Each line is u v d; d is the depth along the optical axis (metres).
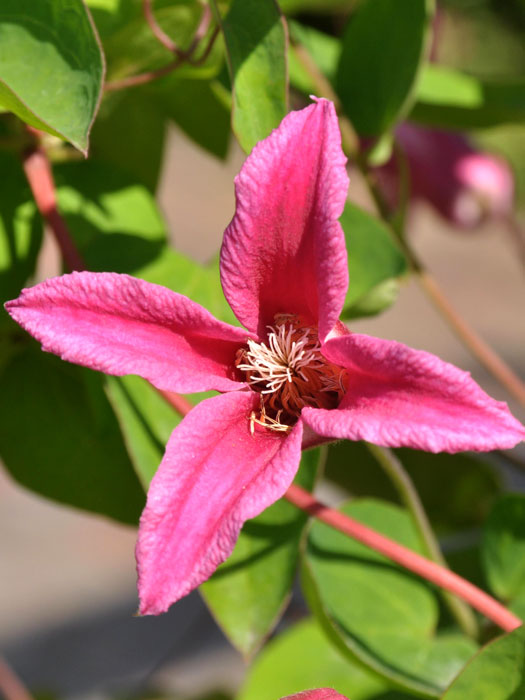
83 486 0.31
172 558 0.24
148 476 0.28
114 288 0.25
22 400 0.31
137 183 0.31
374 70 0.32
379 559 0.31
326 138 0.25
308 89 0.33
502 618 0.28
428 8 0.31
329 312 0.25
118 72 0.30
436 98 0.34
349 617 0.31
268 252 0.26
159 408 0.29
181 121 0.32
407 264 0.30
